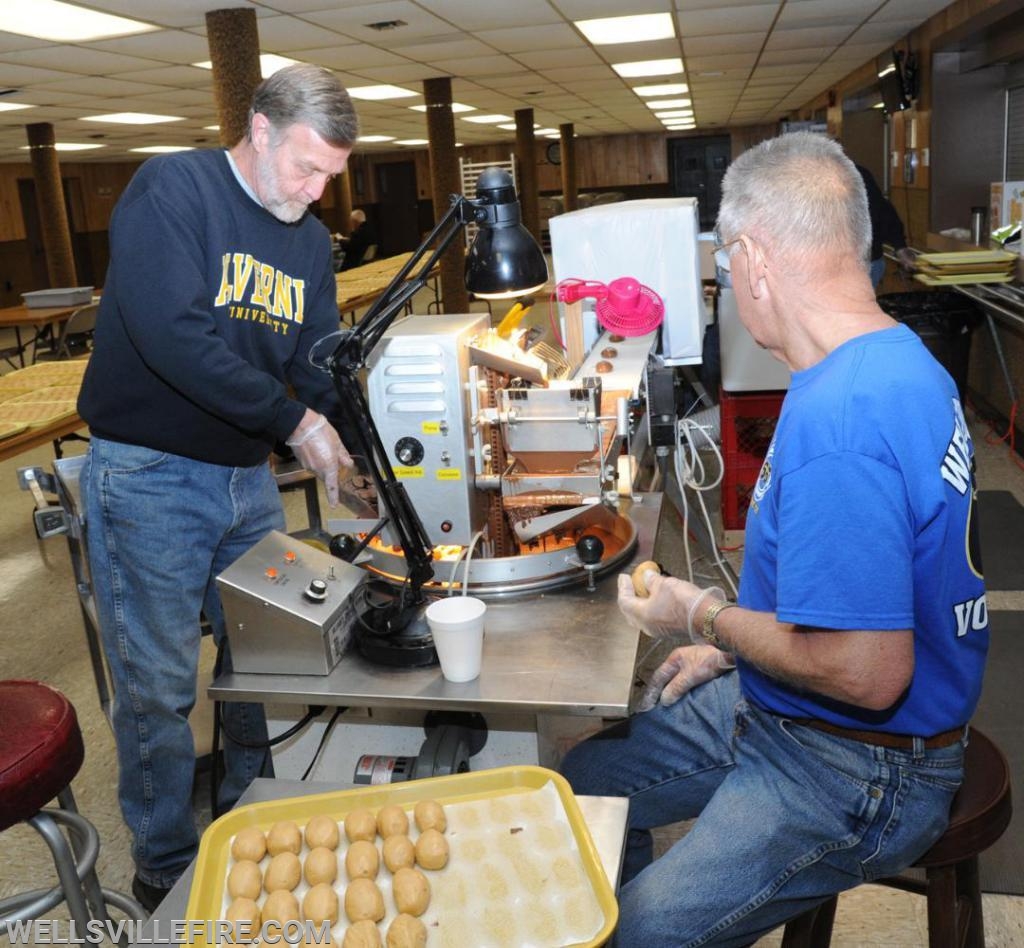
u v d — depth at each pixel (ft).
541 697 4.64
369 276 27.68
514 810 3.95
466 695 4.71
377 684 4.90
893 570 3.51
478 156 65.82
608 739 5.47
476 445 5.57
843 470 3.56
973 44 21.49
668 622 4.46
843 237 3.87
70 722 4.85
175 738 6.10
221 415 5.40
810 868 4.17
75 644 11.26
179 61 22.29
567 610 5.48
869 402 3.62
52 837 4.72
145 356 5.32
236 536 6.35
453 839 3.82
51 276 33.45
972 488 3.91
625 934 4.14
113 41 19.43
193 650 6.11
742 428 12.38
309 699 4.87
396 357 5.28
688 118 54.13
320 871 3.67
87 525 5.89
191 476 5.87
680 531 9.80
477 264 5.24
